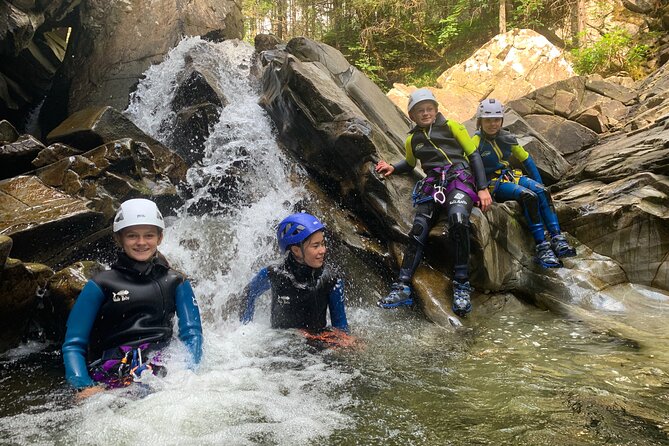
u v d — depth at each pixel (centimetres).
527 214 439
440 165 409
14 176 502
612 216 441
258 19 1862
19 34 746
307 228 322
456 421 221
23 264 328
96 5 882
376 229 460
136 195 477
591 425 215
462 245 384
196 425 215
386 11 1405
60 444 202
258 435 207
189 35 867
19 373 294
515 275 436
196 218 514
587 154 672
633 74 994
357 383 265
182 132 643
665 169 489
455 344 331
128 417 220
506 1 1291
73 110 836
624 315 385
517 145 458
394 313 398
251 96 671
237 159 559
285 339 328
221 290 414
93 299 275
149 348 277
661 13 1069
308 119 482
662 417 222
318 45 598
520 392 251
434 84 1267
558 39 1194
